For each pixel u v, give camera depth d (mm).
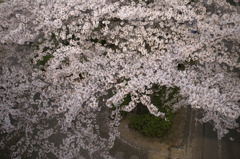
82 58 4137
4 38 3453
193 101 2682
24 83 4004
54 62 3543
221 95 2703
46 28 3660
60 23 3371
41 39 3988
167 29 4051
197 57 3377
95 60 3861
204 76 3980
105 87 3518
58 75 3861
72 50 3428
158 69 3238
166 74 3088
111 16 3527
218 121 3889
